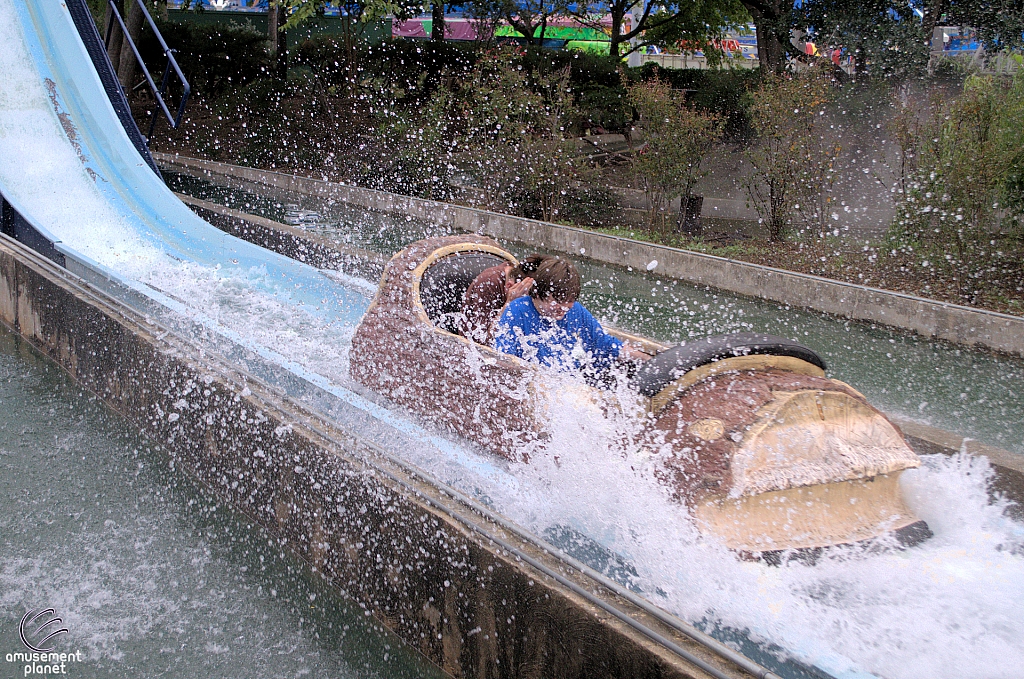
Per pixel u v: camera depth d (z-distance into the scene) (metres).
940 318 6.71
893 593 2.70
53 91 10.21
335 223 12.09
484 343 4.33
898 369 6.06
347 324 6.05
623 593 2.64
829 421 3.05
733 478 2.86
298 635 3.38
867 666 2.44
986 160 8.01
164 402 4.87
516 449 3.51
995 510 3.24
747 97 12.20
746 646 2.53
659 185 10.98
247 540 4.04
